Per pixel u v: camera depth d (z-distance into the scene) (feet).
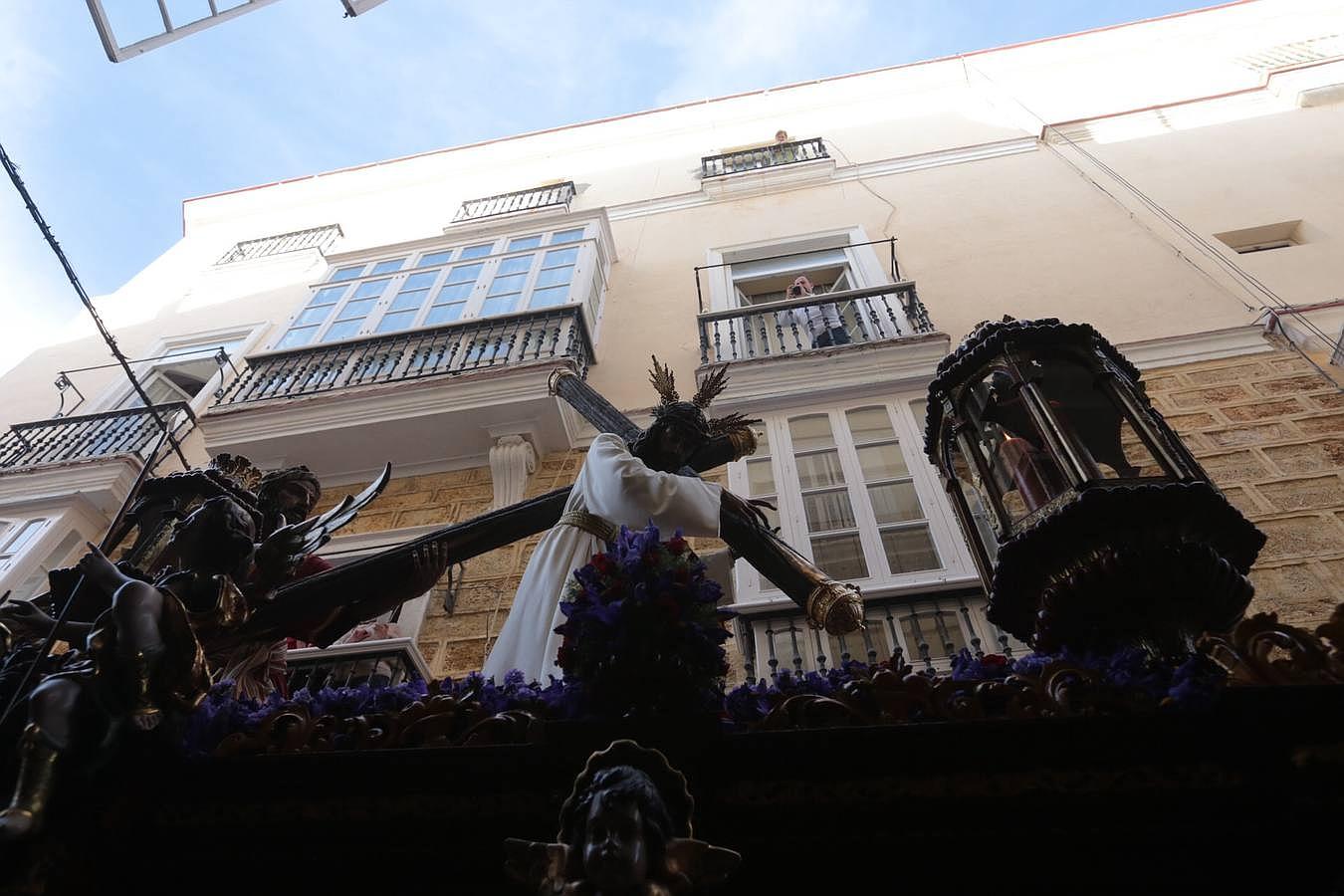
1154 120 33.50
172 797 6.28
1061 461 9.46
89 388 33.35
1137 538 8.11
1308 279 24.63
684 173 39.78
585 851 5.02
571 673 6.62
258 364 27.96
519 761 6.09
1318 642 6.16
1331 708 5.68
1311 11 39.17
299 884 6.18
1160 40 40.42
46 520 24.12
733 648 16.48
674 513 9.43
